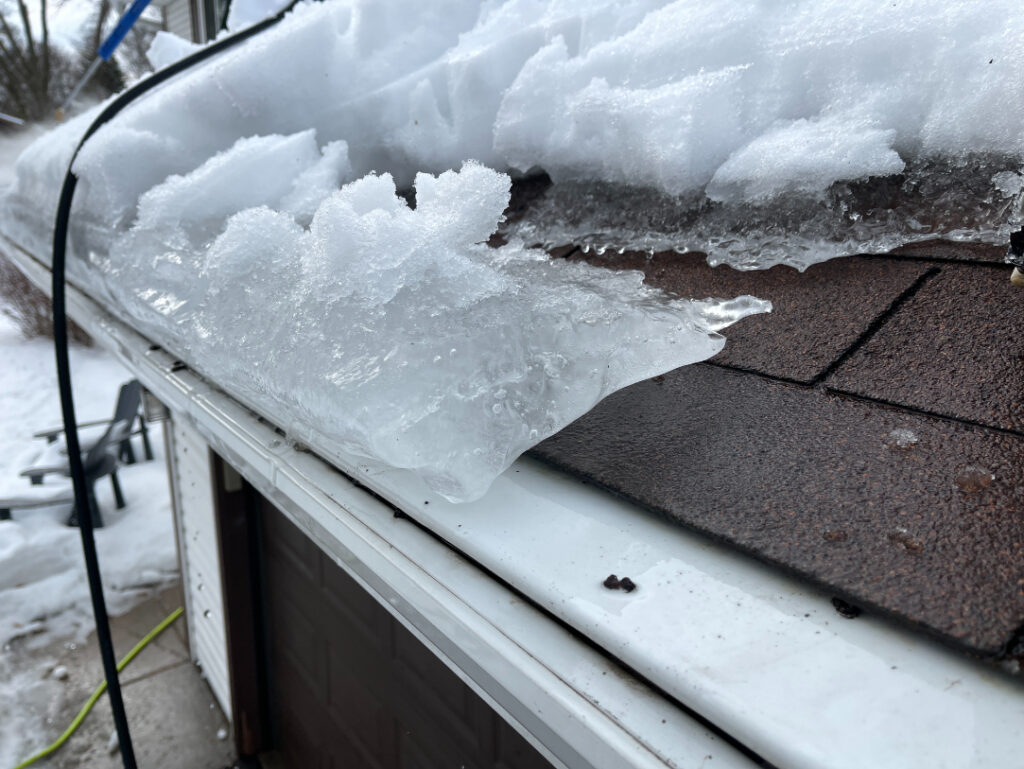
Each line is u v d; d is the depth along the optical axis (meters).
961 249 0.86
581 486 0.68
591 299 0.79
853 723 0.42
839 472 0.59
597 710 0.49
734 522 0.57
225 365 0.96
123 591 4.26
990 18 0.89
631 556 0.58
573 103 1.22
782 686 0.45
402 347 0.67
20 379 8.46
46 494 4.83
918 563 0.49
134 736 3.15
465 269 0.77
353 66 1.66
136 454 6.20
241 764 2.90
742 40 1.10
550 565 0.58
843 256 0.93
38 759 3.07
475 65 1.44
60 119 3.38
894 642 0.47
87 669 3.63
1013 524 0.51
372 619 1.83
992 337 0.71
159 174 1.67
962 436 0.60
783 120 1.05
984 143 0.87
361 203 0.86
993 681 0.43
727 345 0.82
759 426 0.67
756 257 0.98
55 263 1.76
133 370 1.74
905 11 0.96
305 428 0.85
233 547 2.64
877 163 0.92
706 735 0.46
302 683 2.49
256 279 0.97
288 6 2.12
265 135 1.70
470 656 0.60
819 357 0.76
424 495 0.70
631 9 1.33
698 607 0.52
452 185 0.86
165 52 2.58
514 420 0.66
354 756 2.13
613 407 0.76
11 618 3.99
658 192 1.15
